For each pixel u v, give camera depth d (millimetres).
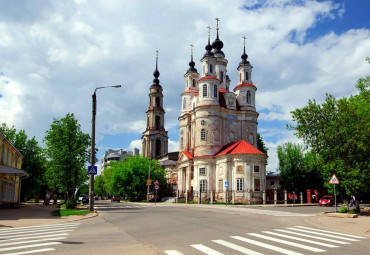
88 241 12352
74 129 43375
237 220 21094
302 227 17766
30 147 65375
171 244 11820
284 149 69500
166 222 19797
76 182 43312
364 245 12234
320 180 65500
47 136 42844
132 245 11500
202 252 10305
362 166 28031
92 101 29969
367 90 45375
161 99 100938
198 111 62000
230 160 55719
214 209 33656
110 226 17766
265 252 10438
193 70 76000
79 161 42812
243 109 65062
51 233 14672
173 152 86875
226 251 10516
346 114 28828
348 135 28453
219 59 71875
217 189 57375
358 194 28703
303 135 30812
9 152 42594
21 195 64750
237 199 53375
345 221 21391
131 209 34500
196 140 61625
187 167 64188
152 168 73188
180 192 66562
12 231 15539
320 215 26141
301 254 10234
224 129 62750
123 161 81000
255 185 53438
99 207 40812
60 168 41875
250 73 68125
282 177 68125
